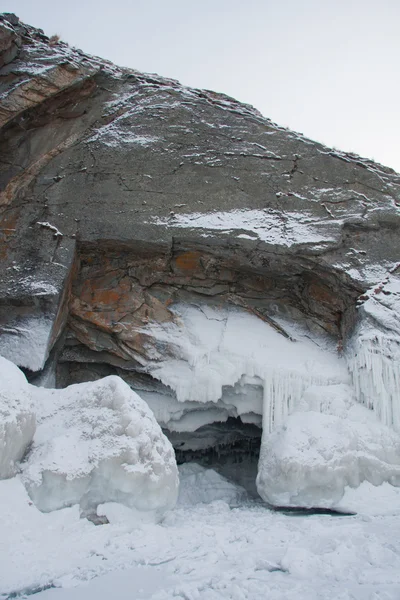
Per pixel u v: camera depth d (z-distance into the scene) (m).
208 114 10.61
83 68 10.15
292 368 8.66
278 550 4.95
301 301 9.98
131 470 5.64
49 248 9.46
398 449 7.55
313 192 9.88
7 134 9.93
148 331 9.57
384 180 10.08
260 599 3.77
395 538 5.21
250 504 8.19
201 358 9.04
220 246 9.47
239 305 10.05
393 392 7.93
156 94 10.88
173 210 9.70
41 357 8.52
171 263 9.91
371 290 8.91
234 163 10.10
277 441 7.75
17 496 5.23
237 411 9.09
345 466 7.07
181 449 10.35
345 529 5.74
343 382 8.54
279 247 9.24
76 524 5.29
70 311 9.80
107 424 5.99
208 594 3.85
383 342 8.22
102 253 9.95
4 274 9.25
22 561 4.49
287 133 10.44
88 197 9.84
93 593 3.97
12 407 5.57
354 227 9.57
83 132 10.45
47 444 5.79
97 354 9.97
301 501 7.05
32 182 10.02
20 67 9.80
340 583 4.05
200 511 7.41
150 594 3.92
